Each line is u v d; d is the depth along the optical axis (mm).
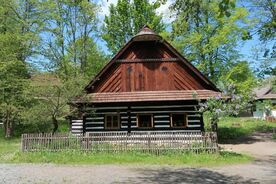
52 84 21609
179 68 24406
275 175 14578
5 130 35000
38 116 21547
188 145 19719
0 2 34281
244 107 20688
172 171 15562
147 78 24328
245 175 14602
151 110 25047
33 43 34781
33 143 20094
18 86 30453
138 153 19672
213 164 17547
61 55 37750
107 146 20047
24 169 15820
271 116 48031
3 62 30422
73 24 39031
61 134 20219
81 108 23922
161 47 24656
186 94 23547
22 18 35469
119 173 14906
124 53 24750
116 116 25234
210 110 20797
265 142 30031
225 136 33875
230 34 30641
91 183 12586
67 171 15320
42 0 36094
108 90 24297
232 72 30516
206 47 31062
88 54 41125
